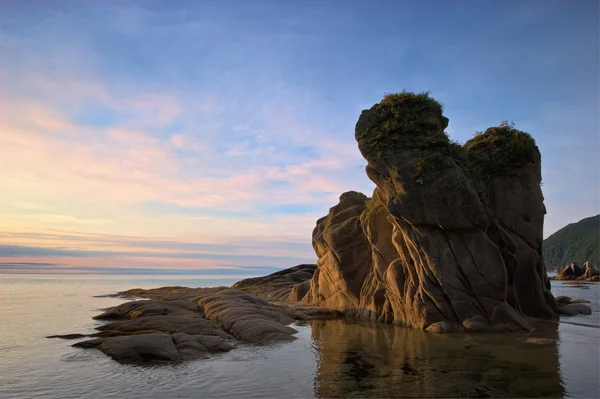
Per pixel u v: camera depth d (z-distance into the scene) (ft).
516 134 87.30
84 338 64.49
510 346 53.78
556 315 82.23
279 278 185.57
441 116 81.05
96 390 37.83
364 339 62.44
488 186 85.30
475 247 69.46
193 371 44.14
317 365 46.16
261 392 36.47
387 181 74.54
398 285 77.97
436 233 70.54
